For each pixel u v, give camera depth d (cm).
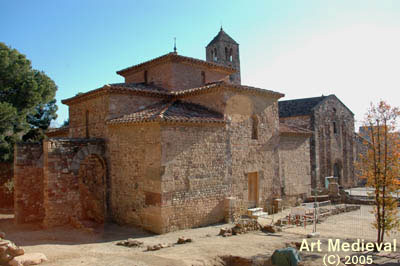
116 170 1819
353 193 3244
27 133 3291
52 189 1695
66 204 1739
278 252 1091
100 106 1936
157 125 1584
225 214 1794
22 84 2919
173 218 1585
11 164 2886
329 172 3525
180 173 1627
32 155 1953
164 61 2212
